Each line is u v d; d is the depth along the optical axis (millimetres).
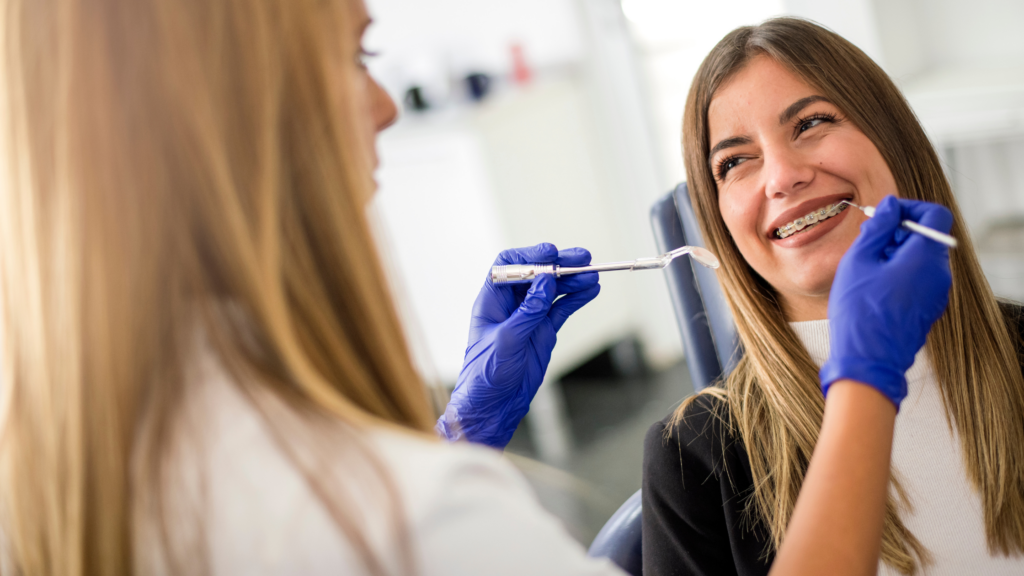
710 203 1096
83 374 487
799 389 1046
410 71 3207
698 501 1075
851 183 990
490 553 482
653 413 2865
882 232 749
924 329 704
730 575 1076
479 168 2693
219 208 493
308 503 470
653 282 3156
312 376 507
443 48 3277
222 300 518
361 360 556
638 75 2965
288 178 530
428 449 504
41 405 499
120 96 486
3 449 514
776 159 995
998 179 2516
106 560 488
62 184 482
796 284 1021
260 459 484
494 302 1076
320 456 483
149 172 492
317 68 522
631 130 3031
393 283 596
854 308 703
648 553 1092
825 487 587
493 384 1017
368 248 548
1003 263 2410
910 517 1002
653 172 3047
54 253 487
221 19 496
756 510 1049
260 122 503
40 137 487
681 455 1091
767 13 2641
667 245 1351
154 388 501
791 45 1015
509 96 2920
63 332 487
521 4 3051
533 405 2848
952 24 2572
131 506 491
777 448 1050
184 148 492
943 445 1001
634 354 3189
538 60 3102
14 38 489
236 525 474
